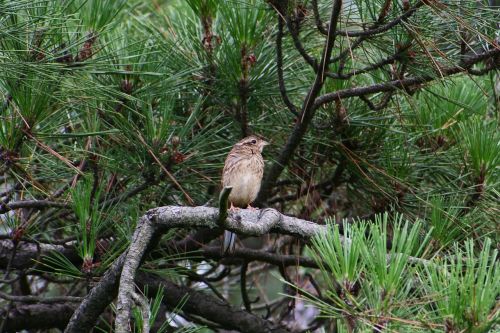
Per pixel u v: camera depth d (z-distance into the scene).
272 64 10.88
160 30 12.22
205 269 13.56
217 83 11.02
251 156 11.14
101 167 10.14
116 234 10.15
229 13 10.36
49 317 12.38
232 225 7.93
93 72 8.72
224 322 12.27
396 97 10.87
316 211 12.09
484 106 11.41
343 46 10.30
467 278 5.85
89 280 9.20
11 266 11.30
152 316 7.58
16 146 8.79
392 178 10.59
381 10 9.07
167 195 10.84
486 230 9.89
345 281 6.16
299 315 14.35
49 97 8.73
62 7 9.10
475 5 8.95
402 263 6.07
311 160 11.95
